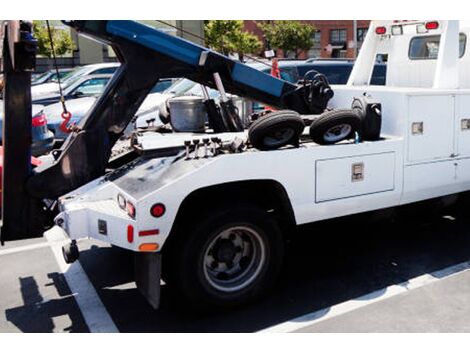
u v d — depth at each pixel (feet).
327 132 13.80
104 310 13.53
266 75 16.65
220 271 13.23
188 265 12.37
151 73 14.83
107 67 42.73
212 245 12.84
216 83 15.62
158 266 12.09
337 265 15.92
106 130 14.39
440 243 17.60
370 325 12.26
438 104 15.71
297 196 13.38
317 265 15.94
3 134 12.89
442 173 16.21
